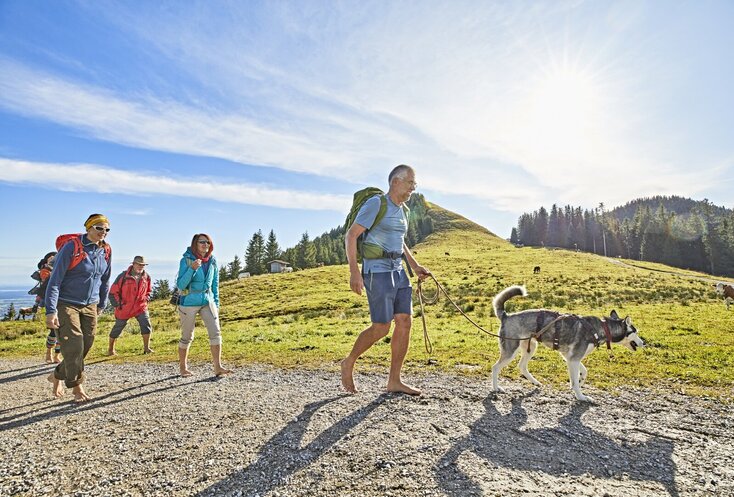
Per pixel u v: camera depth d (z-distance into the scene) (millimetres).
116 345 12945
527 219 180750
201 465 3658
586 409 5082
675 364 7500
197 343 12211
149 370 8227
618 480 3301
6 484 3410
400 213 5418
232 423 4719
